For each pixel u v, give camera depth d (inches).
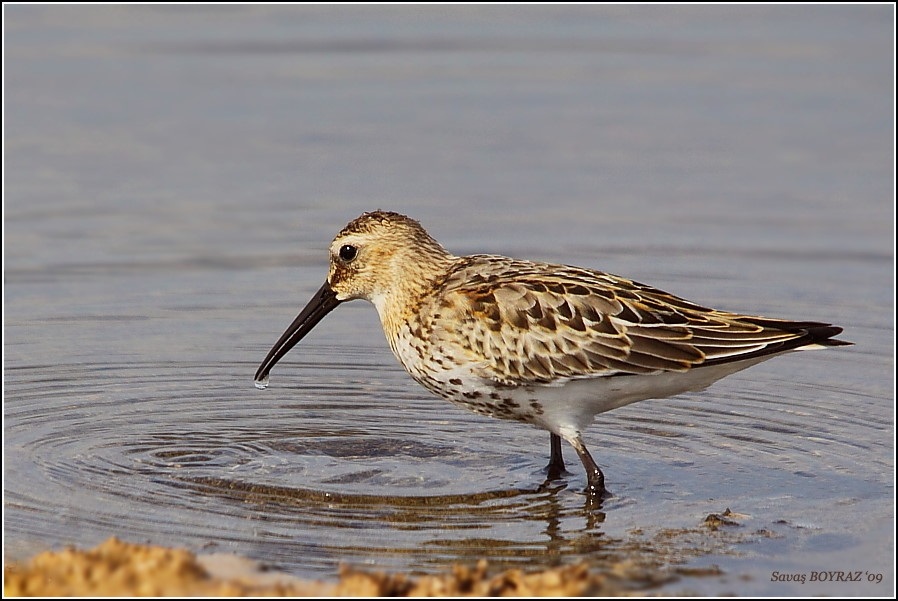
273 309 714.8
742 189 879.7
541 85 1060.5
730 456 527.5
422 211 841.5
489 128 975.0
